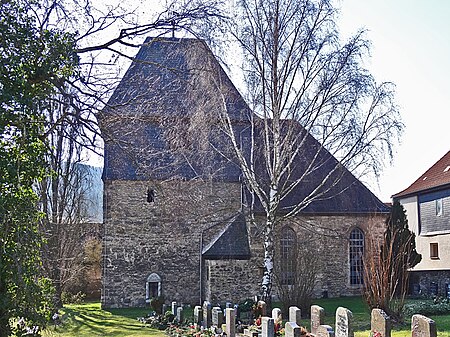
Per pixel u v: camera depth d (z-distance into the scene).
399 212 27.39
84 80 11.51
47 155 10.34
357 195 30.73
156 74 15.74
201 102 21.70
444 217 38.31
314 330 16.44
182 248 29.31
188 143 21.42
